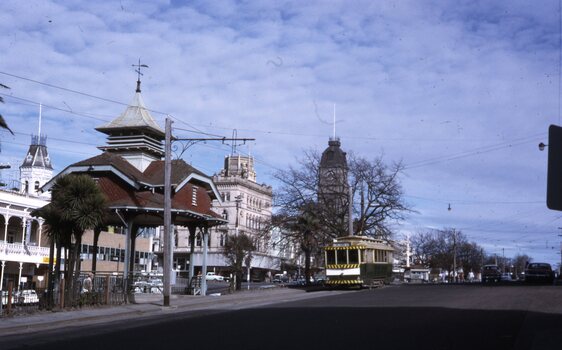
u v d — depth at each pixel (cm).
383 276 4672
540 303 2509
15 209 4631
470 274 13838
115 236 6469
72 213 2281
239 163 10406
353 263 4203
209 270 9931
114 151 3525
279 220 5238
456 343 1353
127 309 2434
